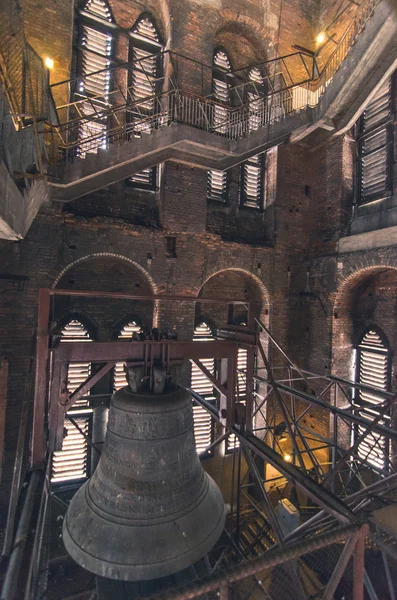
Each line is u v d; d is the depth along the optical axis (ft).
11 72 15.88
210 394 30.32
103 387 26.40
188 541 8.16
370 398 28.30
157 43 28.66
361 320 29.55
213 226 29.96
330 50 31.12
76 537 8.25
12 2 15.97
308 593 15.06
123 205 26.71
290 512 19.27
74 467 25.17
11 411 20.74
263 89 32.60
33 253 21.62
